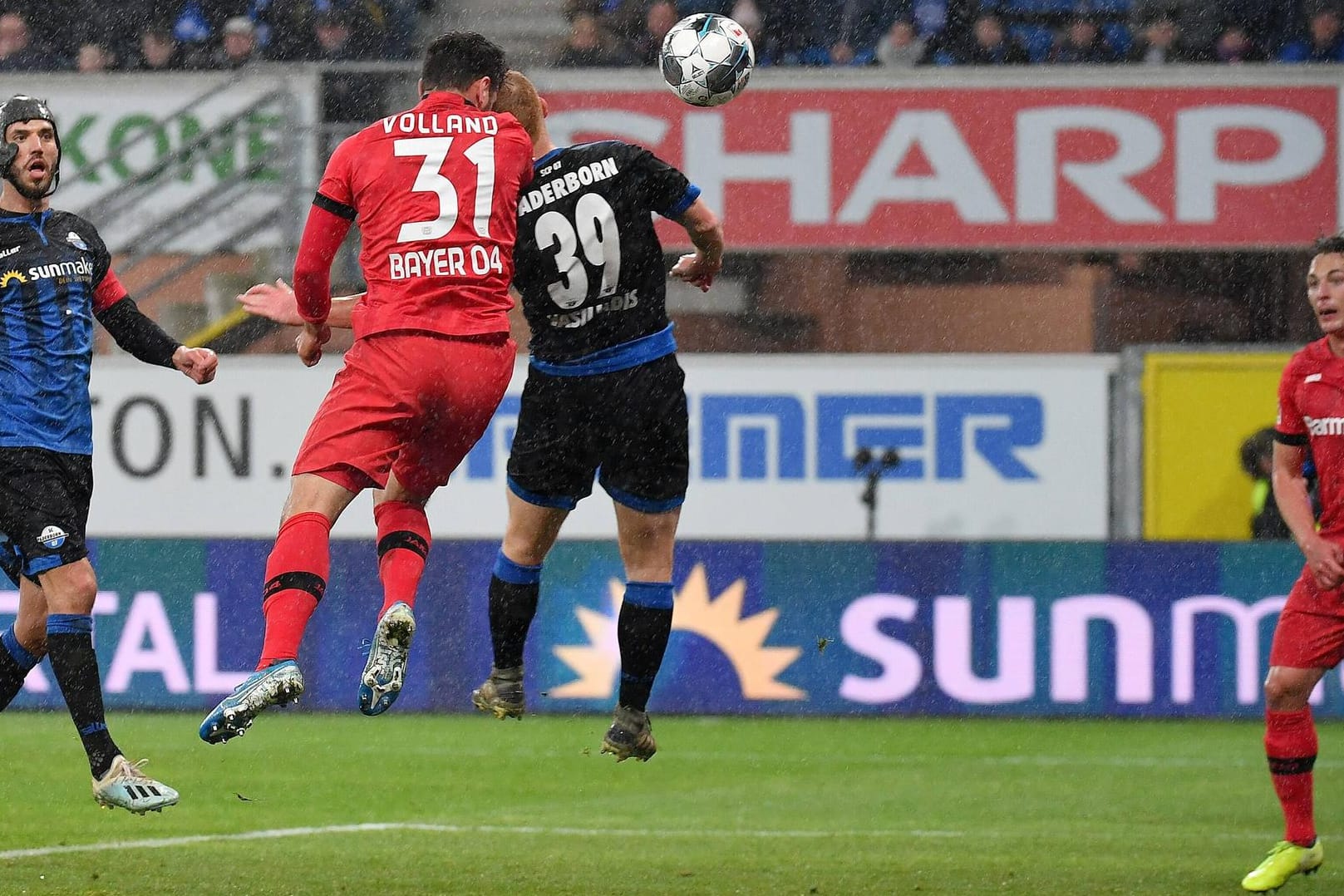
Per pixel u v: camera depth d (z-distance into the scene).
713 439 40.09
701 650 36.31
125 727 33.66
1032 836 23.70
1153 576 35.62
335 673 36.28
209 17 45.62
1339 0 44.53
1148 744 32.56
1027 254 42.00
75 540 18.38
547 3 46.38
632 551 18.20
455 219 15.73
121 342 19.58
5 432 18.27
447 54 16.36
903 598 36.06
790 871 20.72
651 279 17.50
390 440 15.70
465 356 15.68
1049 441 39.78
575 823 24.48
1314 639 19.69
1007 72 40.38
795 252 41.12
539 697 36.03
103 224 41.91
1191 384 39.53
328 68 42.00
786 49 45.19
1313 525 20.75
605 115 40.84
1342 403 19.88
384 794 26.92
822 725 34.91
